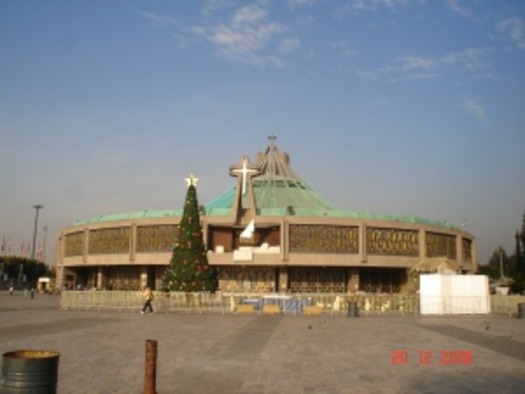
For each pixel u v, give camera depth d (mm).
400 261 68750
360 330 27969
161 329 27391
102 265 74812
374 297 44500
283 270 68062
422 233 71000
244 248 66562
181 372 15516
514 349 20891
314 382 14219
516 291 74750
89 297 43000
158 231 68938
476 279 41688
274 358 18172
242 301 43375
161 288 51625
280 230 66938
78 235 78688
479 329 28922
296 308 41406
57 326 28312
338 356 18750
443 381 14484
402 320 35156
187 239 51250
